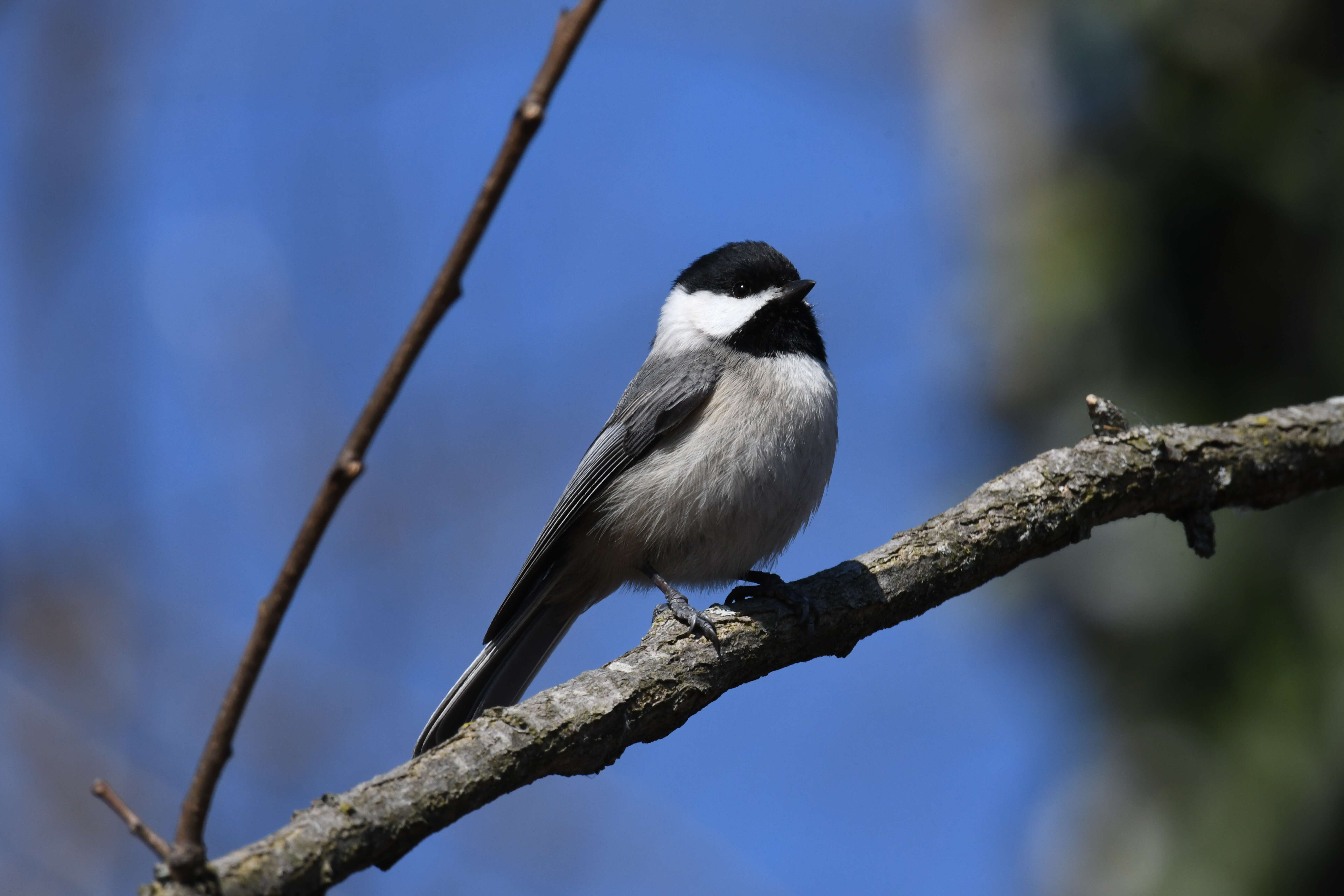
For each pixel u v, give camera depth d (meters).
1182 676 11.07
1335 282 11.26
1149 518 11.52
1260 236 11.62
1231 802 10.23
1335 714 10.02
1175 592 11.20
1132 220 12.38
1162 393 11.78
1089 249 12.57
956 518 7.65
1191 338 11.92
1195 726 10.84
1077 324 12.45
